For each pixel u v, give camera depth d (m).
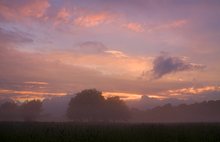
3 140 38.94
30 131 50.28
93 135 43.94
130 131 50.47
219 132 51.47
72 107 142.88
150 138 43.31
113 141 40.12
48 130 48.41
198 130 55.81
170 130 54.12
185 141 41.22
